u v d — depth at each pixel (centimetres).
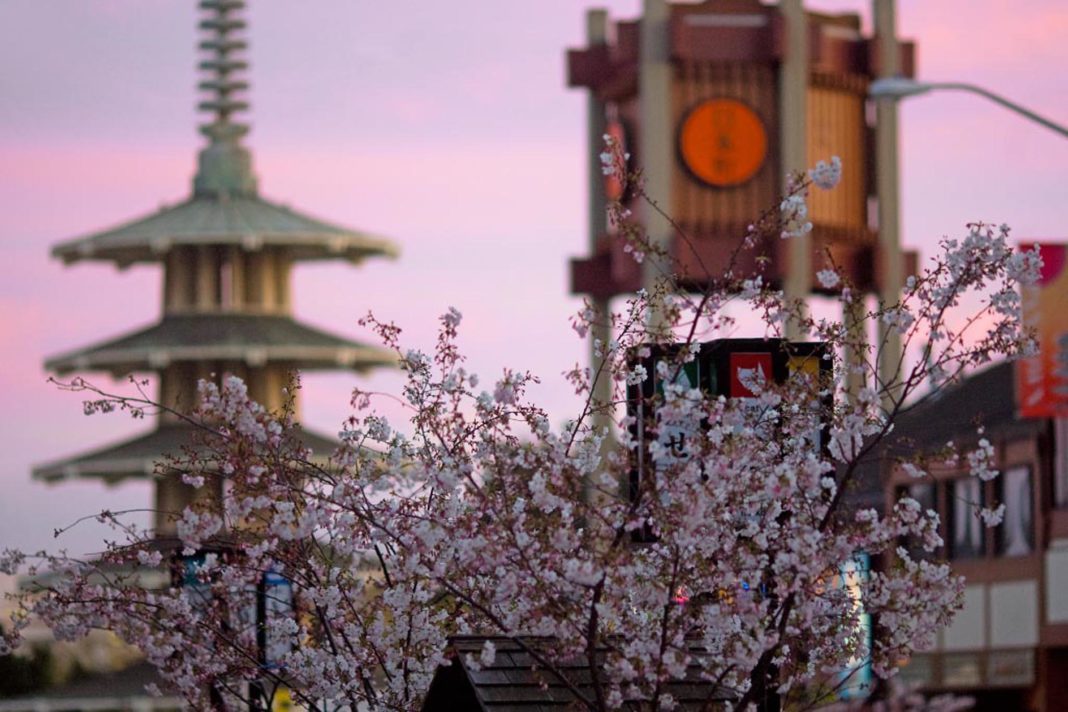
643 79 13100
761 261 2272
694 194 13000
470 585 2484
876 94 5053
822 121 13400
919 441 7969
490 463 2345
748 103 13162
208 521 2331
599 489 2156
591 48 13688
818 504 2225
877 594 2264
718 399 2162
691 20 13075
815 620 2288
